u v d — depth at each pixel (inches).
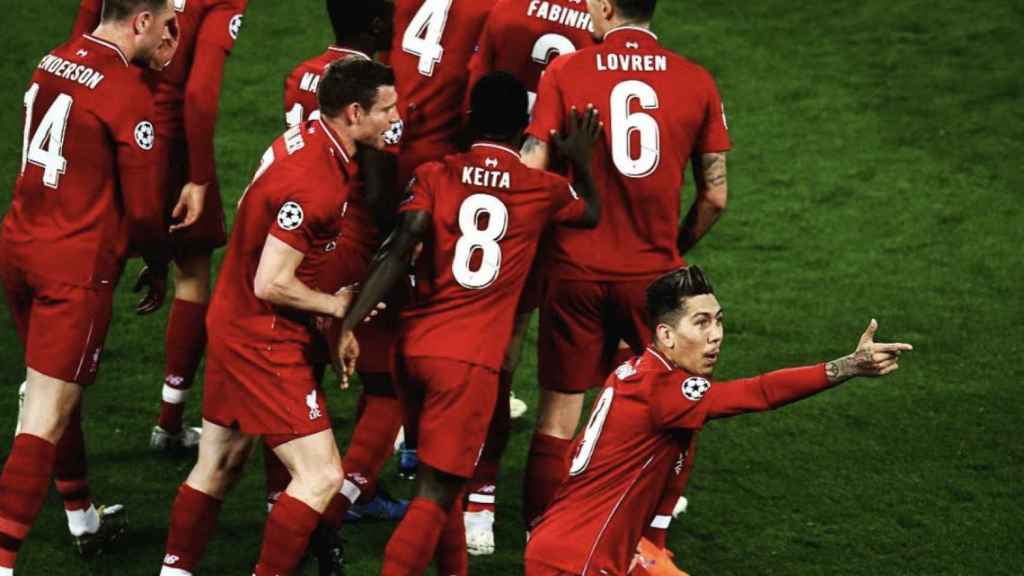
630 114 811.4
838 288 1266.0
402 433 979.3
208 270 962.1
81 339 783.7
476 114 763.4
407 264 761.0
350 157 753.6
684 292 690.8
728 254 1332.4
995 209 1424.7
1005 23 1818.4
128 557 835.4
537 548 706.8
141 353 1120.8
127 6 779.4
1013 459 980.6
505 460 984.3
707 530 889.5
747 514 908.6
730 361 1129.4
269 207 736.3
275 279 730.2
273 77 1683.1
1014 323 1198.9
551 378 853.8
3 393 1037.8
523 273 776.9
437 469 757.3
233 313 757.3
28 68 1672.0
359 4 871.1
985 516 907.4
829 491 937.5
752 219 1402.6
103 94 771.4
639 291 826.8
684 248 884.0
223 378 760.3
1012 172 1501.0
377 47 895.1
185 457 965.2
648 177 812.6
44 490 773.3
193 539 772.6
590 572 697.0
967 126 1596.9
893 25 1823.3
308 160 737.0
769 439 1007.6
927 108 1635.1
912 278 1285.7
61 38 1747.0
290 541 751.7
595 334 846.5
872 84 1691.7
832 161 1525.6
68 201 778.2
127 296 1224.8
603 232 823.7
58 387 783.1
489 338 765.9
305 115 885.2
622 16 820.0
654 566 791.1
